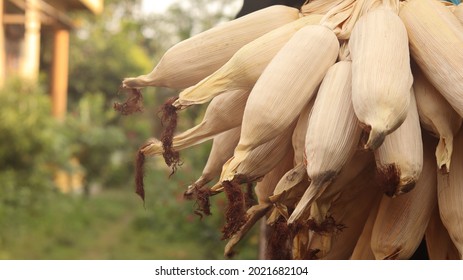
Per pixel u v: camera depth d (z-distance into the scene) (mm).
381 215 1295
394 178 1203
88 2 10984
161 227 7559
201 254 5965
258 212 1336
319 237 1326
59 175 10039
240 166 1254
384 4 1278
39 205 7809
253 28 1315
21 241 6695
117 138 11656
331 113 1208
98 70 15422
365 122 1177
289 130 1269
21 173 7852
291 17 1331
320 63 1243
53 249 6727
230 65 1270
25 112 7961
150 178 7980
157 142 1340
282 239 1299
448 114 1235
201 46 1311
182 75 1314
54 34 11312
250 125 1229
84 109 12125
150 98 12453
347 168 1250
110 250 6945
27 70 9500
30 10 9117
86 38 15555
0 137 7715
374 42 1220
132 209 10109
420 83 1253
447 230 1285
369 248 1330
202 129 1311
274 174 1314
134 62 15977
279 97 1224
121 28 16156
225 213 1245
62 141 9812
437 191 1275
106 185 12219
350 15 1286
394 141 1209
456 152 1261
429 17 1253
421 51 1243
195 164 7363
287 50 1247
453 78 1213
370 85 1185
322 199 1255
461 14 1284
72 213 8469
